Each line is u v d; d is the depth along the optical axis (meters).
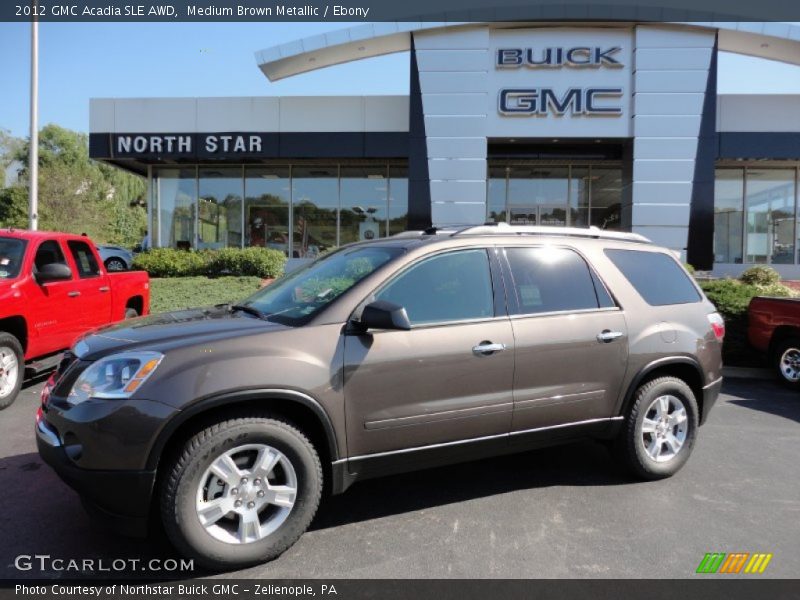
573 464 4.74
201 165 20.48
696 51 16.41
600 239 4.53
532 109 16.80
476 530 3.58
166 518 2.96
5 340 5.95
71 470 2.97
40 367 6.56
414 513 3.81
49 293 6.62
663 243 16.56
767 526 3.65
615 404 4.21
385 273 3.62
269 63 17.59
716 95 16.50
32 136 15.48
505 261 4.00
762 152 17.44
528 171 20.27
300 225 20.58
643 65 16.48
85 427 2.94
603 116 16.80
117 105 18.28
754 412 6.43
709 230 16.52
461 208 16.86
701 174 16.50
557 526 3.63
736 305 8.76
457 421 3.64
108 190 56.09
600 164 19.86
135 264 16.42
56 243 7.02
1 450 4.84
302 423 3.39
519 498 4.05
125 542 3.38
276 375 3.13
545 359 3.90
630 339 4.23
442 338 3.59
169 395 2.95
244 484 3.12
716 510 3.88
